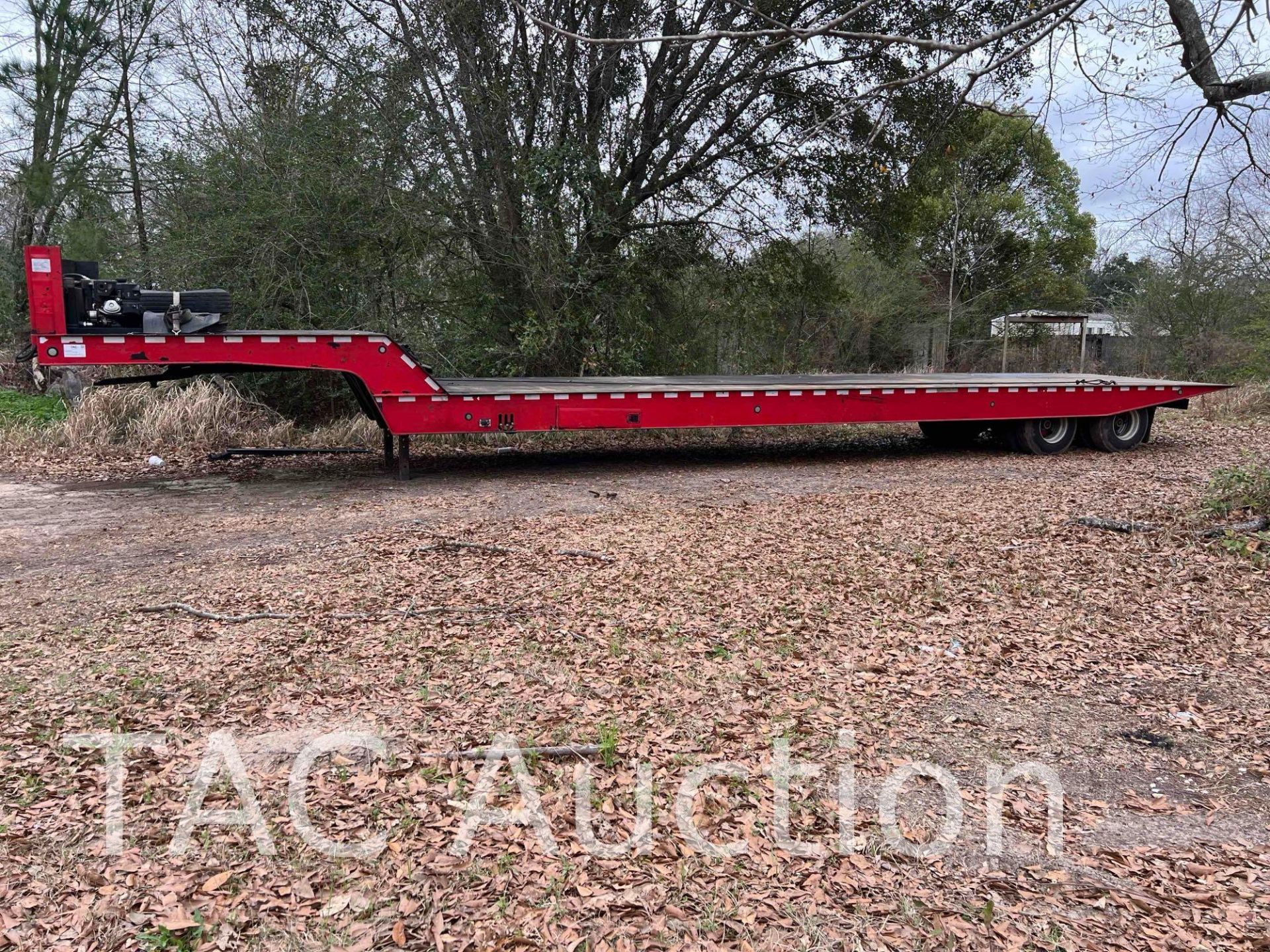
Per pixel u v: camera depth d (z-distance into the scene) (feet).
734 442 53.57
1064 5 16.80
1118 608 20.66
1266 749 14.17
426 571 23.34
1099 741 14.44
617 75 54.19
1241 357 81.25
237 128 51.19
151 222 53.01
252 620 19.40
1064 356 106.63
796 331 72.38
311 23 50.03
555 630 18.86
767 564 24.14
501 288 54.60
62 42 51.42
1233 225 57.82
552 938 9.52
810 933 9.62
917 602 21.01
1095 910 10.17
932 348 108.06
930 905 10.16
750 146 56.34
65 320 32.86
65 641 18.13
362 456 46.21
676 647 18.06
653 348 59.52
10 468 39.60
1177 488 35.45
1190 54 20.31
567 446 51.39
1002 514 30.55
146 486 36.88
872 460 45.70
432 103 50.90
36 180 51.26
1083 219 122.72
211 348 34.22
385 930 9.63
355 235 49.98
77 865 10.60
